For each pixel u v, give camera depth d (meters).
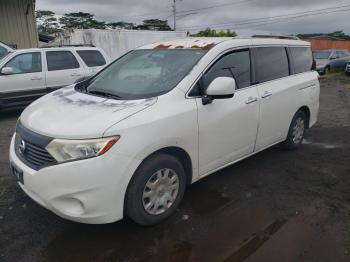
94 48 9.68
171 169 3.33
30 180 2.94
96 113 3.10
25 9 13.59
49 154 2.87
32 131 3.08
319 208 3.79
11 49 9.35
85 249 3.01
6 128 7.20
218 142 3.82
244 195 4.05
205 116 3.58
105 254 2.95
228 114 3.86
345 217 3.62
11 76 8.10
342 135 6.72
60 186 2.80
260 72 4.54
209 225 3.40
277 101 4.70
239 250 3.04
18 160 3.17
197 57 3.83
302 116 5.55
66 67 8.99
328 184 4.41
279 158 5.28
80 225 3.35
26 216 3.49
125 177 2.93
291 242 3.17
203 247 3.07
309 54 5.76
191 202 3.84
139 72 4.00
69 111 3.23
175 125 3.27
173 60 3.93
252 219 3.53
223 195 4.03
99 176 2.80
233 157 4.16
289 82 5.03
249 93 4.22
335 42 38.66
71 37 18.02
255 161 5.14
